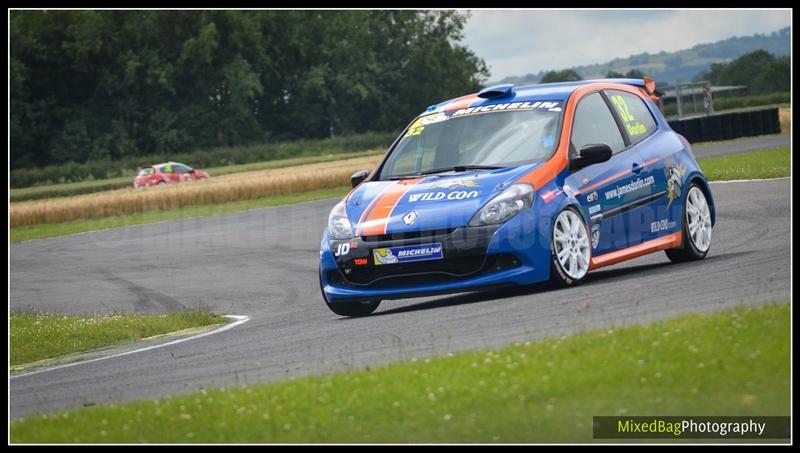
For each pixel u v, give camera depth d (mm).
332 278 35812
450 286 33531
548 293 33375
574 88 38531
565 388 19344
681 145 40656
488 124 37656
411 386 20938
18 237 125938
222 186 151375
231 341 35406
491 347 24781
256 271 65375
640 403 18375
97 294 63312
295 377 24688
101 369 33125
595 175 36125
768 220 53344
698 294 29578
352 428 19031
